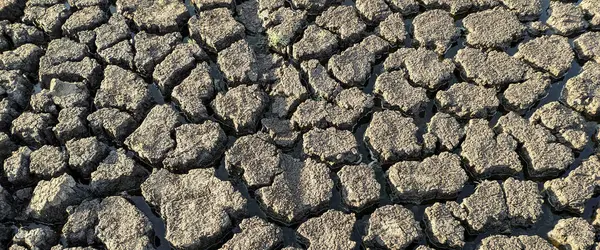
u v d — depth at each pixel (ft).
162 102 3.93
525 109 3.81
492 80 3.84
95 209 3.47
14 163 3.55
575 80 3.79
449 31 4.06
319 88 3.84
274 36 4.05
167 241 3.46
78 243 3.42
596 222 3.39
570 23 4.07
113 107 3.79
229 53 3.95
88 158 3.57
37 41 4.13
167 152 3.63
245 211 3.48
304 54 3.99
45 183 3.49
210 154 3.66
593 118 3.76
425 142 3.64
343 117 3.74
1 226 3.44
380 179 3.63
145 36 4.06
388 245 3.35
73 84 3.82
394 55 3.98
